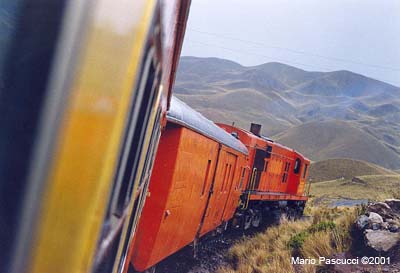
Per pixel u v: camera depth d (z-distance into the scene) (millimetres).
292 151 25969
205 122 9328
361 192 66000
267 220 24344
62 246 1259
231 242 17922
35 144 1195
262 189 21328
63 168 1232
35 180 1204
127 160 1589
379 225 14961
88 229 1295
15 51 1189
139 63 1376
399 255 13133
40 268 1235
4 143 1190
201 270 12453
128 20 1323
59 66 1197
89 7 1229
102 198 1324
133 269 7402
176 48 3311
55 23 1190
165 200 6969
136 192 2592
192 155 8039
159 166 7047
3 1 1189
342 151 195250
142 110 1700
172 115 6570
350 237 14945
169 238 8039
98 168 1290
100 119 1278
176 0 2113
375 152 197750
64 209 1249
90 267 1354
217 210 12742
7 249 1200
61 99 1207
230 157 12586
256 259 15570
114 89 1303
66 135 1224
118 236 2117
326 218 19625
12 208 1195
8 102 1188
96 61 1252
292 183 27094
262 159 20031
